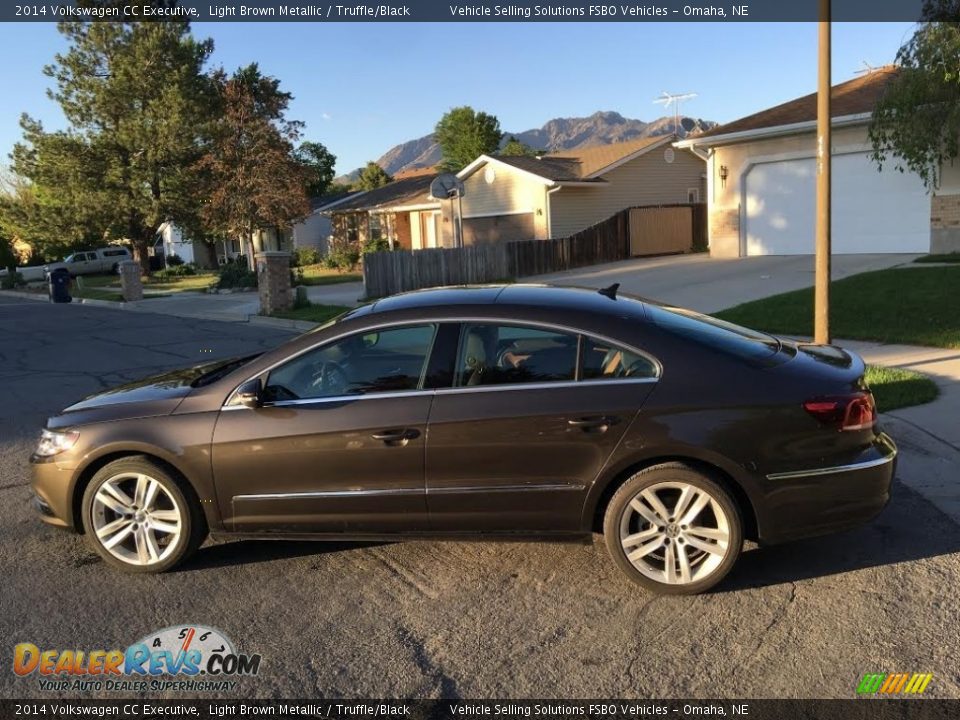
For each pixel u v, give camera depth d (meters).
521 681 3.32
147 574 4.41
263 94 30.44
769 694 3.16
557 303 4.25
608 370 4.00
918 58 14.54
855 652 3.43
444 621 3.83
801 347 4.56
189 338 14.70
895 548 4.43
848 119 17.52
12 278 38.16
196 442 4.22
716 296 14.28
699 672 3.33
